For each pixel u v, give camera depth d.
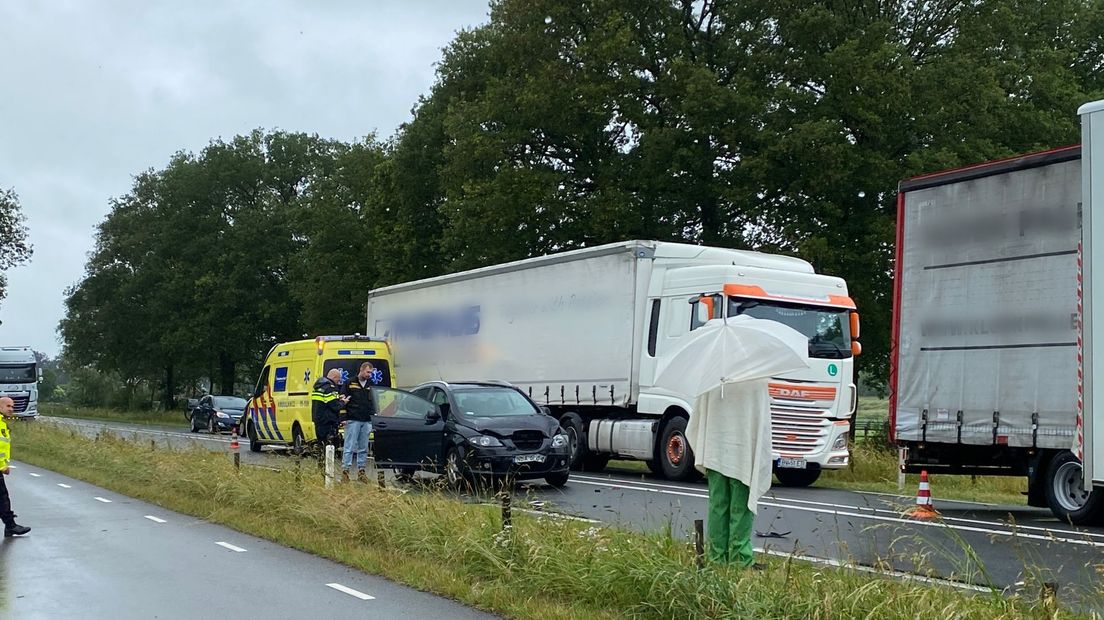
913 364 13.81
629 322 18.67
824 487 18.30
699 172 30.58
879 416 27.44
